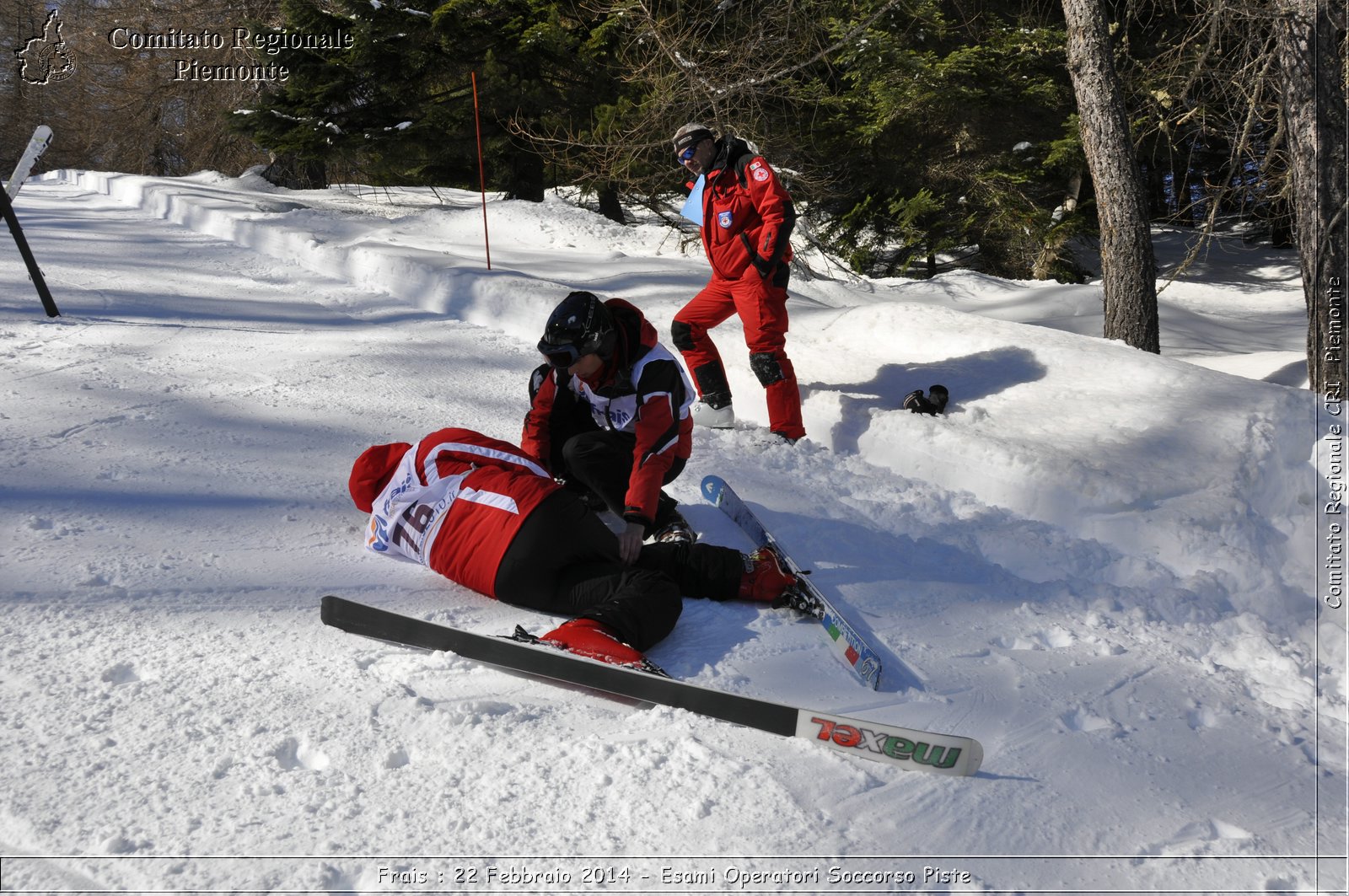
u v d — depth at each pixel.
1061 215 13.46
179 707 2.40
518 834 2.05
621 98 12.69
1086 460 4.20
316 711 2.43
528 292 7.33
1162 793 2.38
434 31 13.90
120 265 8.98
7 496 3.62
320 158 15.65
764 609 3.26
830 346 6.20
